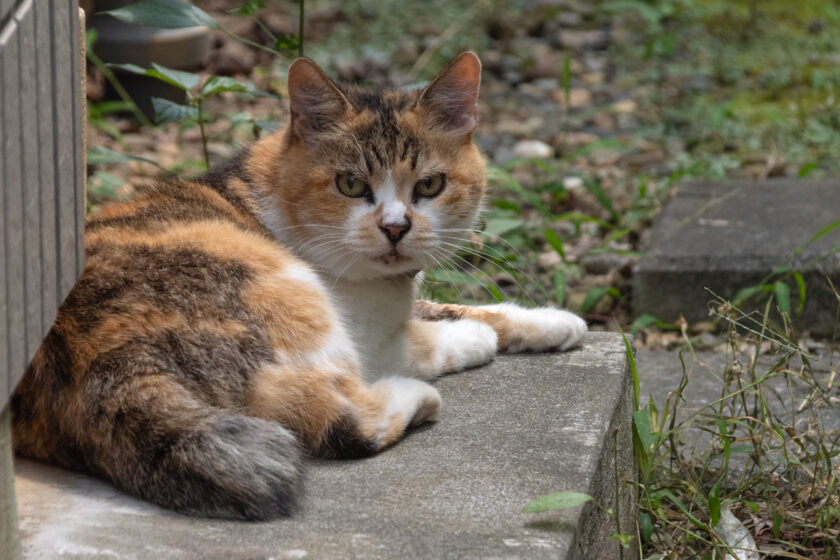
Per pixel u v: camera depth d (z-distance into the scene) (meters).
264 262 3.59
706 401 4.89
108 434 3.06
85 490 3.10
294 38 5.20
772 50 11.23
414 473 3.28
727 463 3.89
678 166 8.39
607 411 3.75
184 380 3.19
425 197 4.06
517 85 10.42
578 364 4.26
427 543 2.81
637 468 4.11
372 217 3.91
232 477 2.91
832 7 12.33
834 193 7.20
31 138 2.52
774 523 3.81
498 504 3.06
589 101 9.95
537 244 7.15
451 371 4.22
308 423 3.40
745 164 8.41
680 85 10.34
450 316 4.52
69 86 2.82
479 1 12.23
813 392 4.31
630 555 3.78
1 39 2.33
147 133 8.02
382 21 11.81
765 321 4.63
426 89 4.05
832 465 4.18
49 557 2.70
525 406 3.82
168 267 3.43
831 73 10.12
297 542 2.80
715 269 6.05
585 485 3.19
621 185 7.97
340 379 3.47
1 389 2.36
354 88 4.37
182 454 2.95
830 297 5.91
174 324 3.27
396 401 3.53
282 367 3.38
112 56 7.66
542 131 9.13
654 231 6.66
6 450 2.54
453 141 4.12
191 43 7.92
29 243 2.52
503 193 7.75
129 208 3.97
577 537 2.96
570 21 12.06
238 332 3.34
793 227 6.55
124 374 3.12
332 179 3.95
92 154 5.11
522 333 4.39
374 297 4.08
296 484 3.01
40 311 2.61
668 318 6.18
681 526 3.97
